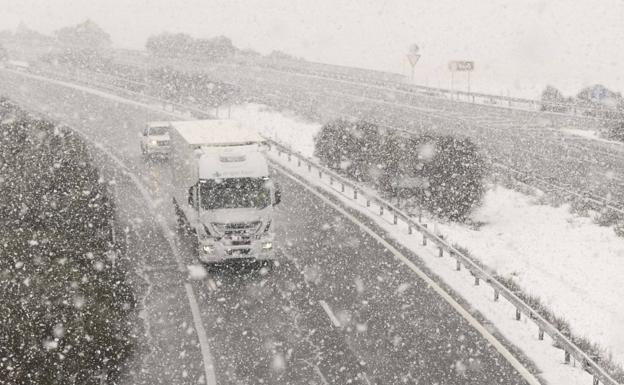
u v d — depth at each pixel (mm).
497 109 55031
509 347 15664
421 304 18219
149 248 22734
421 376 14258
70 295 17844
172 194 27422
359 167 33094
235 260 21594
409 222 24312
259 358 15125
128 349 15445
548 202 31094
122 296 18359
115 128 45125
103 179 32094
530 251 25406
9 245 21297
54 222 23641
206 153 21062
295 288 19375
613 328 18281
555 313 19203
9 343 15211
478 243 25828
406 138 32250
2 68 74938
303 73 73312
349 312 17672
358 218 26734
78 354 14891
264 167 20984
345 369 14594
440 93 61875
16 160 30406
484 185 30047
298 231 25047
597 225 27938
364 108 53656
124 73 65125
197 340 16031
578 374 14375
